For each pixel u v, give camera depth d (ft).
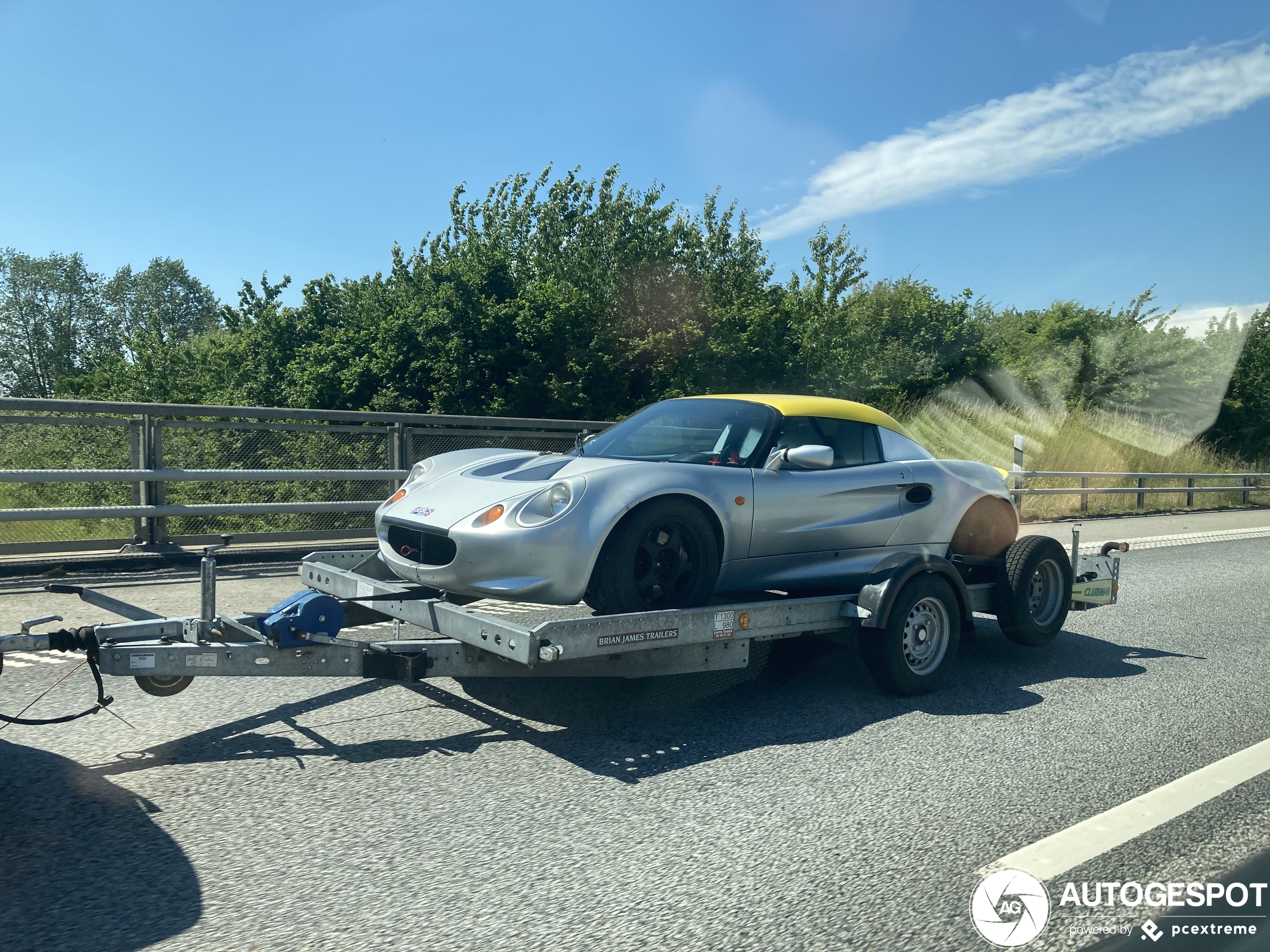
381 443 31.17
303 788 10.78
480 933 7.76
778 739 13.16
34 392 245.24
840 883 8.88
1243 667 18.35
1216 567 33.78
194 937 7.56
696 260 83.10
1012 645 19.97
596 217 80.23
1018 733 13.74
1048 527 48.70
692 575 14.28
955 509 17.90
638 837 9.79
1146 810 10.85
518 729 13.17
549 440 35.12
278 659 11.19
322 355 64.13
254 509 27.53
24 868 8.64
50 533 25.25
